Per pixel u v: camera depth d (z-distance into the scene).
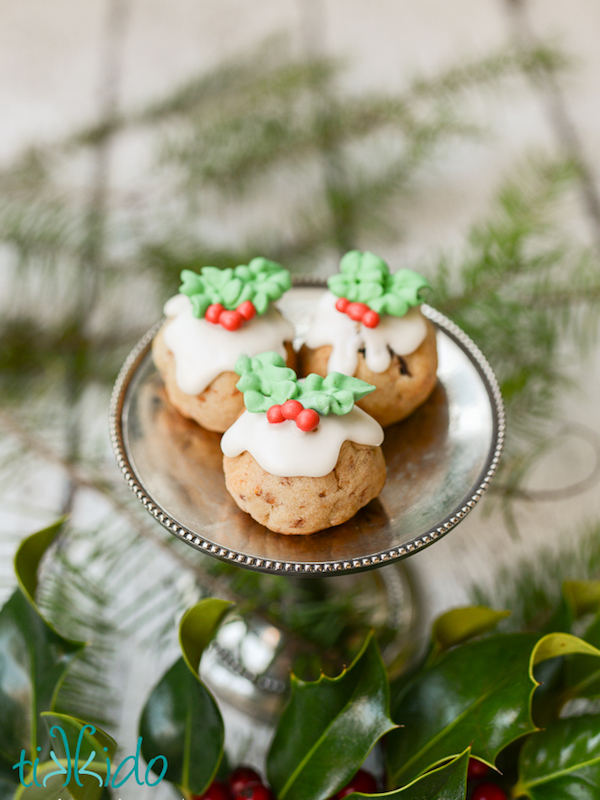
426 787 0.21
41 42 0.49
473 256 0.38
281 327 0.26
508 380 0.32
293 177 0.43
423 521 0.23
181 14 0.50
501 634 0.24
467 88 0.40
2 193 0.38
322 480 0.23
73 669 0.27
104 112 0.44
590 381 0.37
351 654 0.29
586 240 0.40
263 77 0.39
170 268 0.35
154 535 0.29
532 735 0.24
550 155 0.43
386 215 0.42
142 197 0.41
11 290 0.38
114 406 0.26
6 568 0.32
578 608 0.25
